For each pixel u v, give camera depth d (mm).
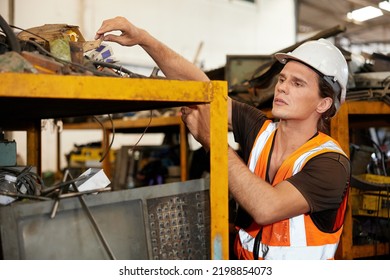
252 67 2904
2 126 1812
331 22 8164
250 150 1468
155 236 1034
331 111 1412
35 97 800
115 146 5801
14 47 894
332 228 1281
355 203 2008
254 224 1340
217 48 6863
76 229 932
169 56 1502
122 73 1166
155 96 888
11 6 4449
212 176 973
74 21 5344
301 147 1312
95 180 1034
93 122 3562
